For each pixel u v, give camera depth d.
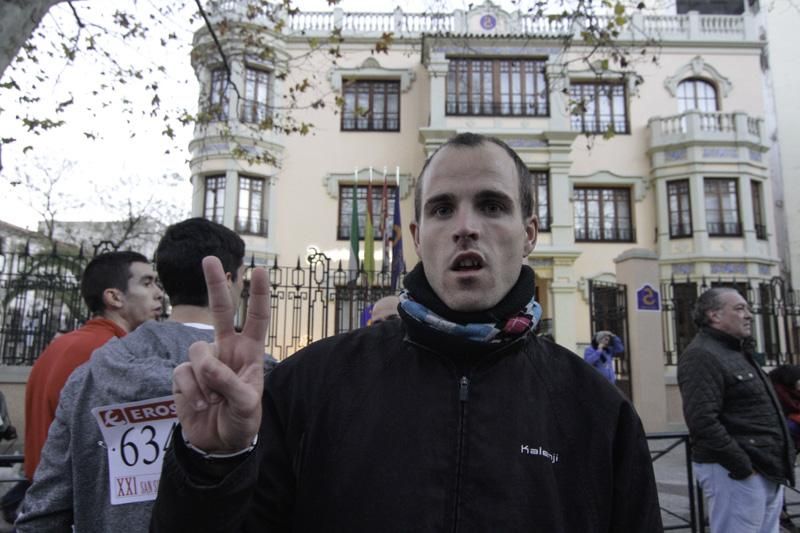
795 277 20.62
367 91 18.52
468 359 1.44
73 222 25.39
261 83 17.61
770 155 22.19
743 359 3.63
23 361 8.27
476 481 1.28
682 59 18.59
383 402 1.39
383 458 1.31
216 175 17.23
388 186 17.78
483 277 1.43
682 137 17.53
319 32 18.48
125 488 1.75
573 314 15.82
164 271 2.15
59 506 1.81
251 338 1.15
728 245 17.03
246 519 1.29
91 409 1.83
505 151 1.57
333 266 17.12
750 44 18.62
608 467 1.40
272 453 1.38
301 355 1.55
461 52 17.17
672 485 6.64
